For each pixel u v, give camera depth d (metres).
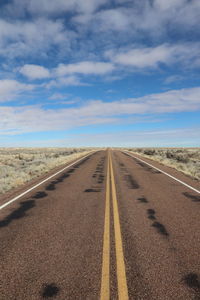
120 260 4.62
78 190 11.39
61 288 3.74
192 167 21.88
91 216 7.39
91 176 15.98
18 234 5.95
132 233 6.00
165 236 5.80
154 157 33.81
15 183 13.20
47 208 8.30
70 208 8.30
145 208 8.27
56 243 5.40
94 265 4.43
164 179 14.66
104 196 10.12
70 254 4.87
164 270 4.25
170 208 8.27
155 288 3.74
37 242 5.46
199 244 5.35
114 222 6.83
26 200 9.47
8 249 5.12
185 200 9.41
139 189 11.61
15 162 28.55
